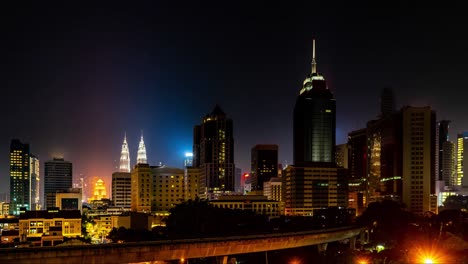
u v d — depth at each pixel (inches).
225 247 6146.7
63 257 4835.1
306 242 7549.2
